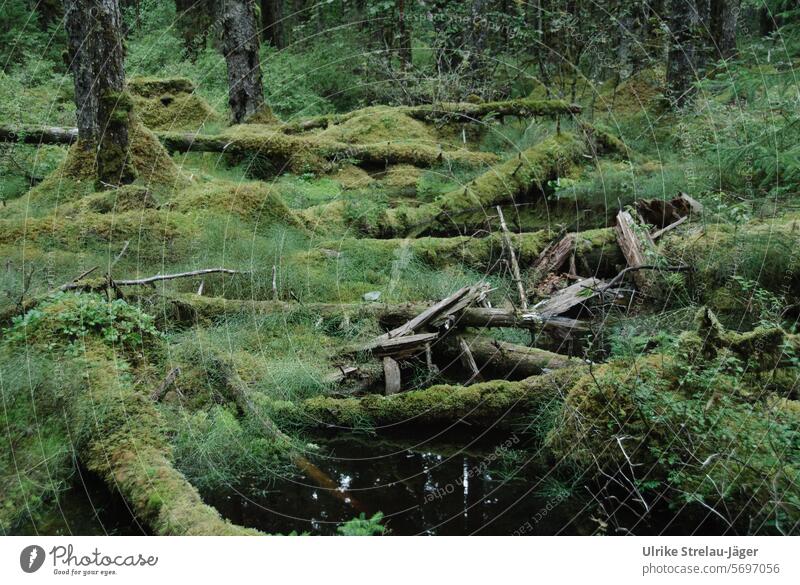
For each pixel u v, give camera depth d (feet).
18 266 18.10
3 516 10.21
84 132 25.25
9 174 28.50
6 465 10.94
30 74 40.96
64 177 25.11
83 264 19.29
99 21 24.41
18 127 30.04
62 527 10.30
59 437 11.44
